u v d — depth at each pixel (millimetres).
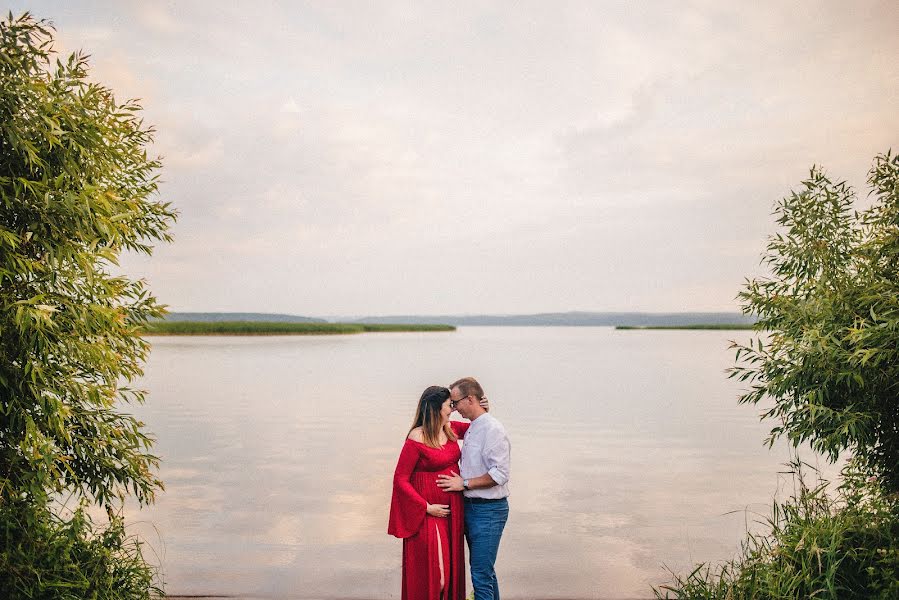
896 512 4559
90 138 4152
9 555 4004
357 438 12750
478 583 4391
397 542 6777
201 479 9453
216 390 21078
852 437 4680
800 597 4133
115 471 4668
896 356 4496
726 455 11273
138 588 4660
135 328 4676
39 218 4020
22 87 3912
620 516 7645
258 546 6605
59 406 4000
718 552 6430
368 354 41906
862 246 5090
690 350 49250
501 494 4441
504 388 22141
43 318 3721
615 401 18688
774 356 5113
